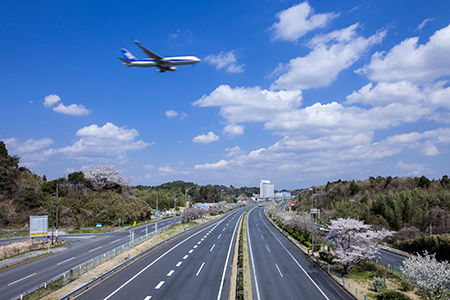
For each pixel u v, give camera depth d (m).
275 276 33.94
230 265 37.12
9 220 72.56
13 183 80.06
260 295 27.58
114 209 88.88
